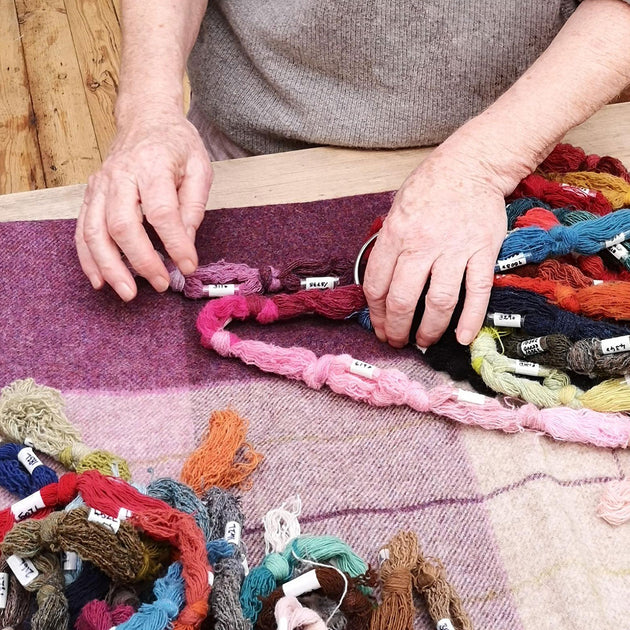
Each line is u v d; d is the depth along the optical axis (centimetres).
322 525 70
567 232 79
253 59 99
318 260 86
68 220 91
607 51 81
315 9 89
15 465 69
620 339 72
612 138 100
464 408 75
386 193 95
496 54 90
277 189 96
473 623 64
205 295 85
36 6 192
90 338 82
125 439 75
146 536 61
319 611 62
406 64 91
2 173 166
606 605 65
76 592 60
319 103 97
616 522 69
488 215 79
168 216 78
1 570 60
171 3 93
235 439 72
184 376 80
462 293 79
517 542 69
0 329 81
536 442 74
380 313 80
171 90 89
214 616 58
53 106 175
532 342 76
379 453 74
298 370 78
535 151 82
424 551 68
